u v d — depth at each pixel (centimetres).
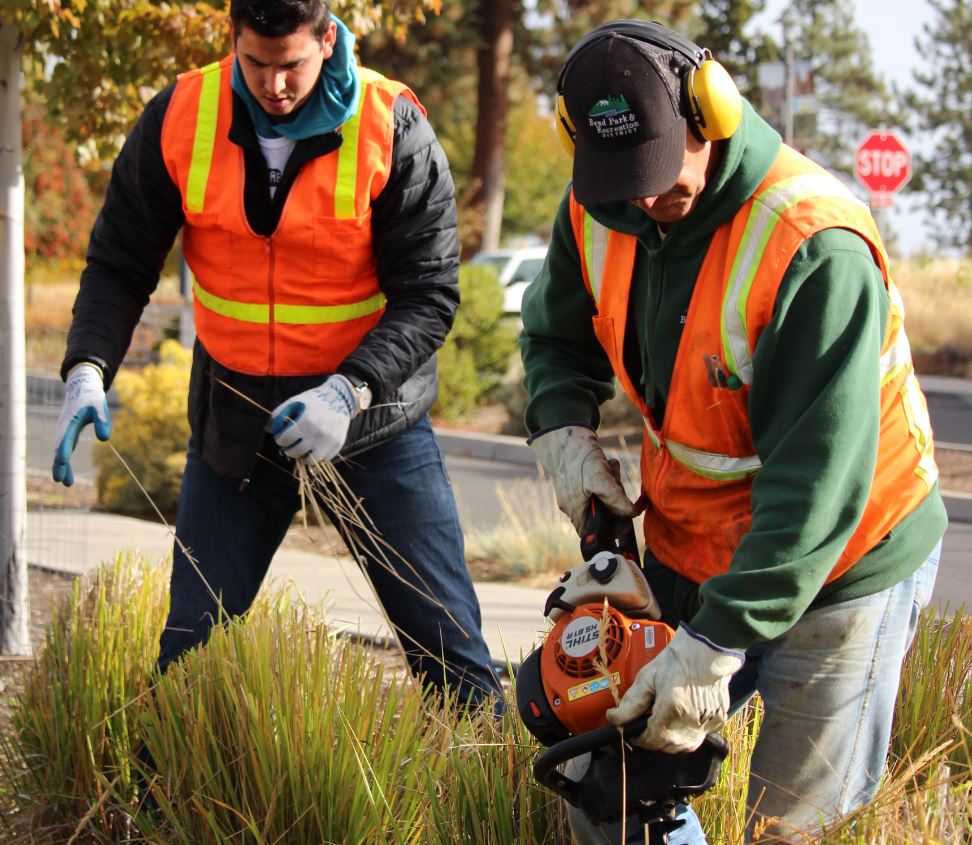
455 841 268
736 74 4259
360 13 529
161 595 390
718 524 253
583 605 250
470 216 2502
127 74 532
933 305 1928
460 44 2706
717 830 277
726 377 237
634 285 258
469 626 349
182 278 1361
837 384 217
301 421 294
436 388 351
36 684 355
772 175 232
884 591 243
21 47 497
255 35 290
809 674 245
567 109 228
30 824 322
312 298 327
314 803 281
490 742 292
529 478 1059
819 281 220
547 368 287
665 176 220
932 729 309
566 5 2805
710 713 221
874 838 228
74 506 879
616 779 238
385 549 342
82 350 316
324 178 317
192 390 343
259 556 346
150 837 291
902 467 244
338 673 304
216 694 301
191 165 320
